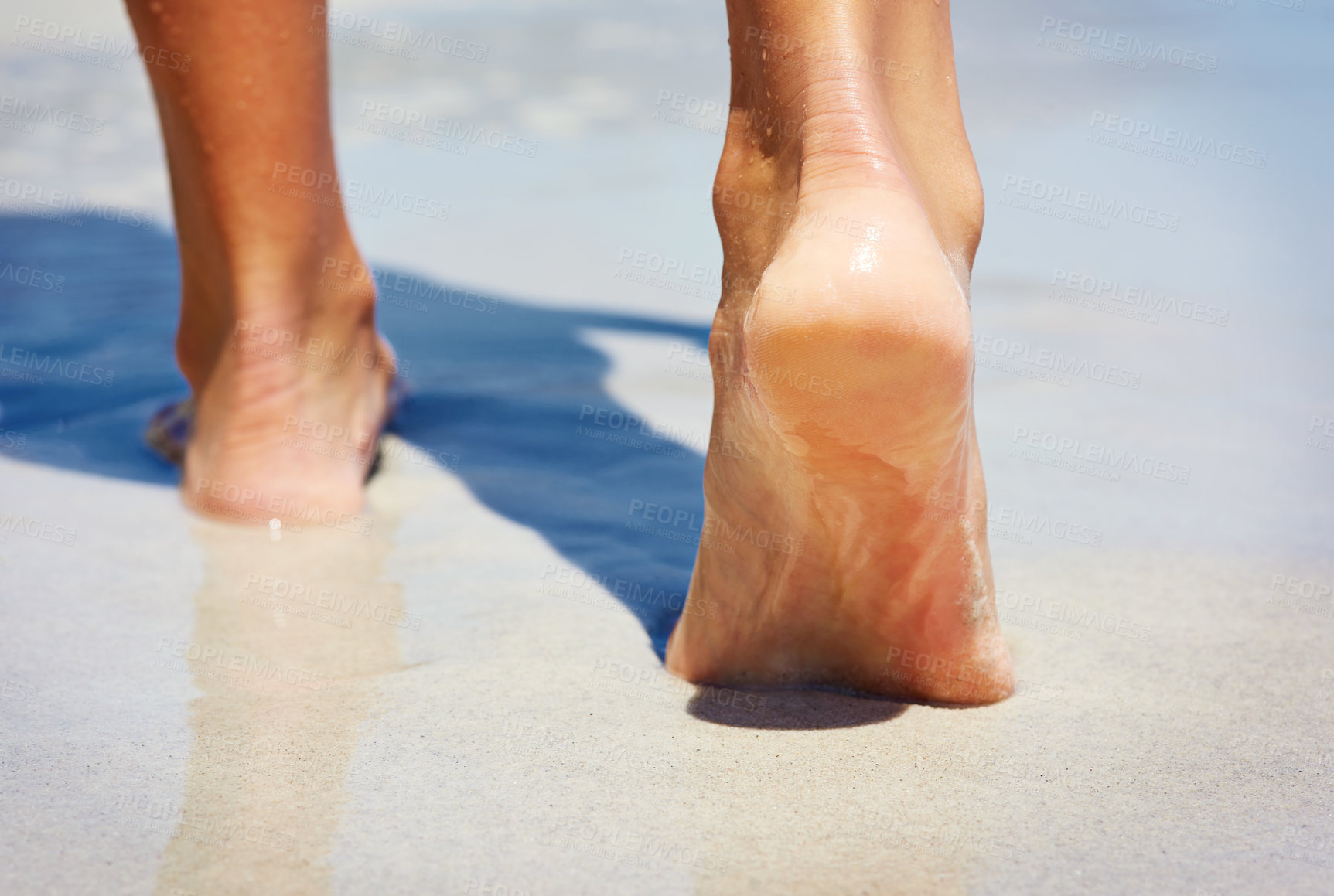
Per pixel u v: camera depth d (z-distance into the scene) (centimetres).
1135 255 153
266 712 101
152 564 111
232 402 115
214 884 93
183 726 100
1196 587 108
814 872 94
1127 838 95
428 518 116
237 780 97
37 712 100
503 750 99
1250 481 117
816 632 102
